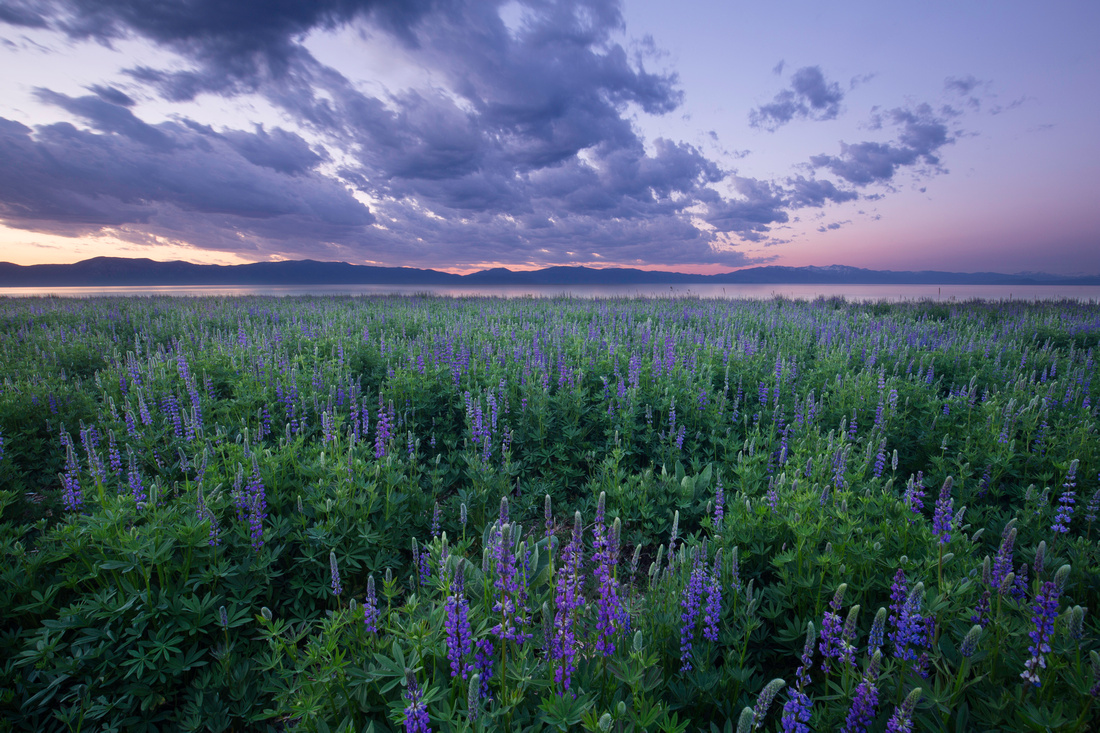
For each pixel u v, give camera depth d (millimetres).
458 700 3176
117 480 6156
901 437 8484
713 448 8367
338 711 3438
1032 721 2787
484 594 3715
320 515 5488
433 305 28750
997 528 5582
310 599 4984
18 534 5047
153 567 4508
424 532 6309
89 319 21328
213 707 3807
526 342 14398
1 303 29062
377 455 6562
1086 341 16969
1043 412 8023
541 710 3104
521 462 8094
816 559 4219
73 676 3842
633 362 10062
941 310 25594
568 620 3133
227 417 8844
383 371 12297
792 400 10156
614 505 6984
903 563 4141
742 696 3721
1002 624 3223
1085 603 4176
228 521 5359
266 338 15383
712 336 15828
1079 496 6102
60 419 9008
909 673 3357
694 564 3781
